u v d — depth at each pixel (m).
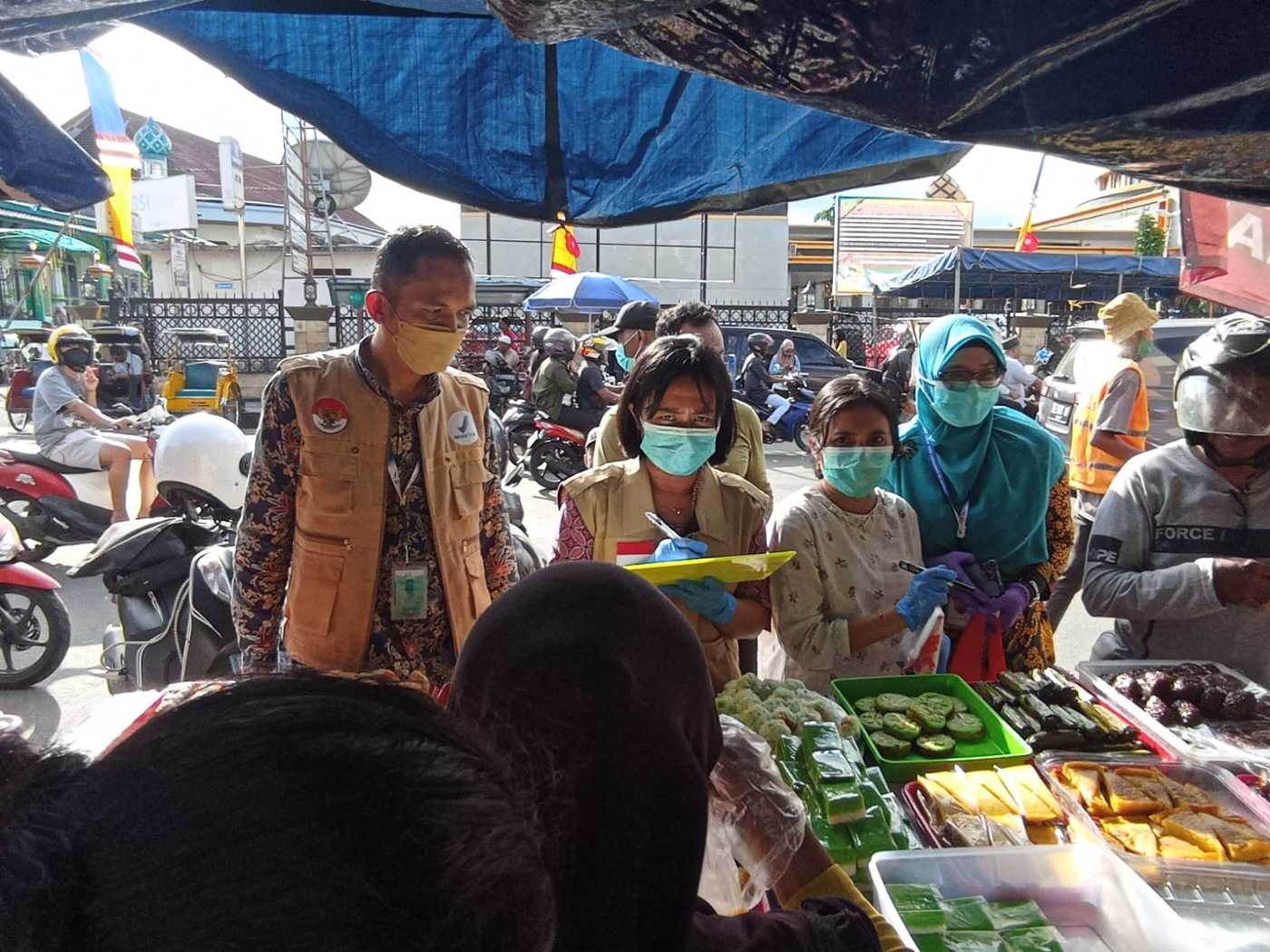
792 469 9.66
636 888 0.66
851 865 1.38
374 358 1.96
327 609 1.91
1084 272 15.35
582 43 2.80
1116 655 2.39
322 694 0.48
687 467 1.99
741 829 1.05
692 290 22.89
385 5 2.15
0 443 10.70
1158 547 2.26
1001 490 2.40
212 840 0.38
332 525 1.89
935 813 1.52
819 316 17.42
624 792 0.65
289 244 15.82
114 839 0.39
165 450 3.15
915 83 1.51
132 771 0.43
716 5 1.43
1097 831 1.46
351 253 24.94
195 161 30.05
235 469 3.21
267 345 16.08
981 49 1.43
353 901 0.38
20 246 18.31
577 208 3.08
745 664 2.50
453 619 2.02
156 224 18.50
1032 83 1.47
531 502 7.74
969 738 1.76
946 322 2.39
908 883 1.31
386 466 1.93
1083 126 1.51
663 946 0.69
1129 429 3.95
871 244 22.44
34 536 5.38
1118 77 1.42
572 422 7.95
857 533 2.21
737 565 1.82
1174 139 1.55
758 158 3.07
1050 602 3.66
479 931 0.42
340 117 2.71
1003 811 1.51
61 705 3.75
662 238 22.64
